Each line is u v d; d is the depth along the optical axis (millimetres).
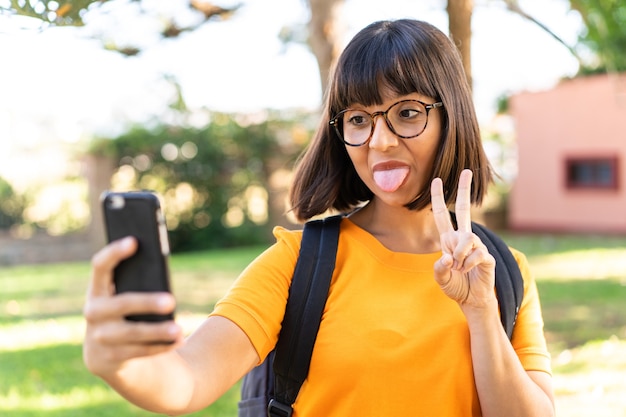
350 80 1509
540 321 1644
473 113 1600
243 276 1519
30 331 6965
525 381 1426
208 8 4551
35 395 4801
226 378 1356
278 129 17344
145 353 936
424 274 1541
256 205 17656
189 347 1331
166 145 16516
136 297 921
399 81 1484
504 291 1566
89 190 15664
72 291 9719
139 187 16562
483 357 1395
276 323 1479
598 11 5617
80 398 4727
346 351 1446
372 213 1688
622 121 16172
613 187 16469
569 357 5391
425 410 1429
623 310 7148
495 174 1707
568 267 10617
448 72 1544
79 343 6371
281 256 1552
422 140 1514
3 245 14789
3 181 16172
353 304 1495
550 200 17828
